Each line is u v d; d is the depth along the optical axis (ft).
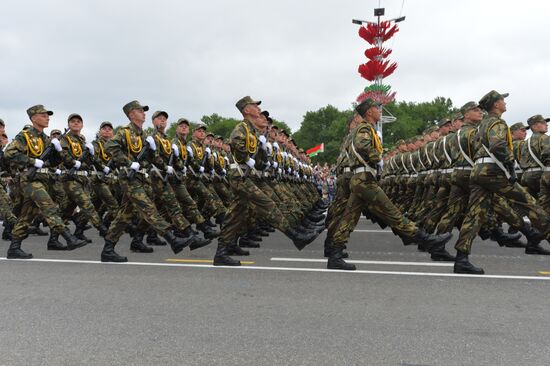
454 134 24.06
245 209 19.76
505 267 19.20
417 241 17.99
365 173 17.74
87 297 14.49
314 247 25.58
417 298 14.24
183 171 26.37
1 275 17.84
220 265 19.74
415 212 33.37
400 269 18.79
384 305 13.48
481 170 17.58
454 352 9.97
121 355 9.92
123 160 20.58
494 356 9.75
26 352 10.11
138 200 20.06
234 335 11.08
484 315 12.51
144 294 14.85
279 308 13.25
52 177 25.08
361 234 31.53
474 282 16.35
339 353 9.95
